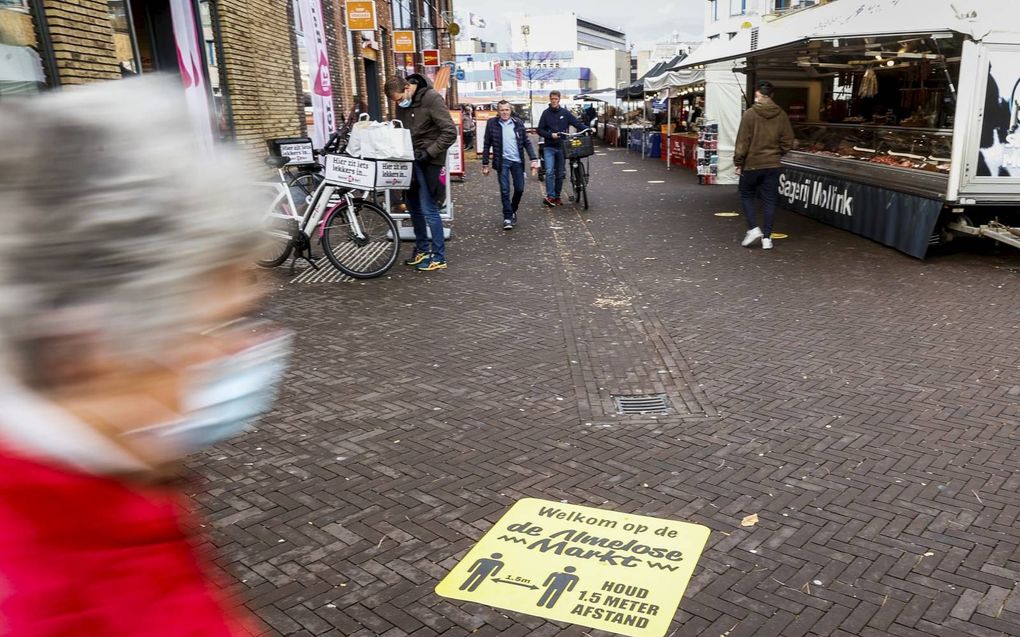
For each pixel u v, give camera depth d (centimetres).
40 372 69
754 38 1160
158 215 69
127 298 68
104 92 73
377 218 745
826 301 629
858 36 771
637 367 488
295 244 736
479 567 279
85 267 66
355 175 706
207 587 86
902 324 560
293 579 274
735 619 248
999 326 548
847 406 415
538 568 278
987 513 305
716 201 1314
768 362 489
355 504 325
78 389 70
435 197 773
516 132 1032
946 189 755
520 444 381
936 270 734
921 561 275
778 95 1358
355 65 1791
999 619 244
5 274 65
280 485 342
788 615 249
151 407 74
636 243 925
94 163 68
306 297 676
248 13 1078
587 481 342
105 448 71
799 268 759
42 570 69
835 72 1279
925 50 827
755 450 367
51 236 65
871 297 638
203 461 365
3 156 65
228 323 79
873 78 1126
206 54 975
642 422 404
